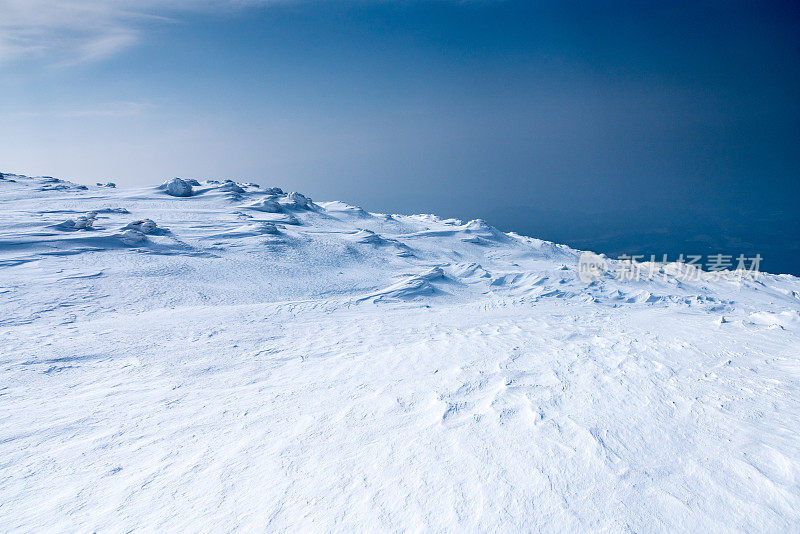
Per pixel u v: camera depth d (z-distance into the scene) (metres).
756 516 2.49
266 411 4.81
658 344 7.39
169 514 2.89
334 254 29.42
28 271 17.00
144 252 22.36
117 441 4.20
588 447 3.40
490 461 3.26
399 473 3.17
